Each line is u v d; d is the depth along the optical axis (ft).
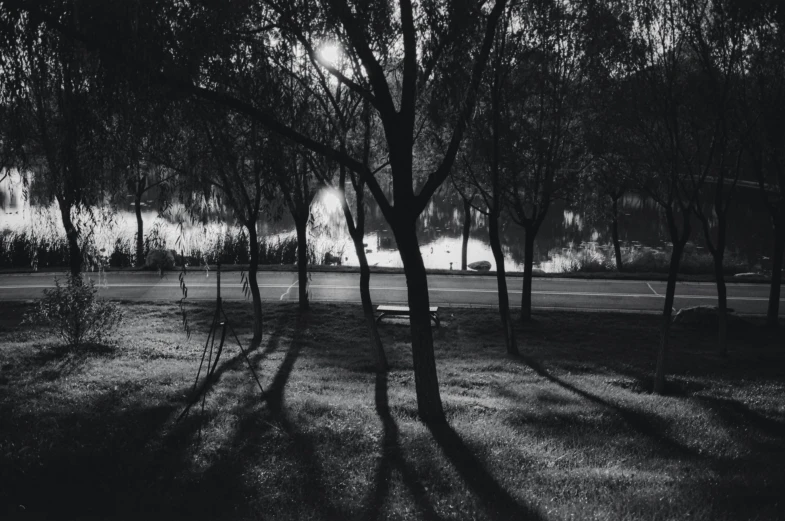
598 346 75.51
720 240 71.15
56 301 63.77
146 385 49.08
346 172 60.85
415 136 66.13
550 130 69.87
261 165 41.57
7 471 29.78
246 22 38.86
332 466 32.48
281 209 45.44
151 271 110.32
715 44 56.95
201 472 30.96
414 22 39.96
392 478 31.40
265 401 45.37
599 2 57.52
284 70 40.55
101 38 32.58
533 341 77.00
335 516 26.84
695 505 28.35
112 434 35.70
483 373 62.08
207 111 38.19
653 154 58.85
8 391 46.01
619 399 52.80
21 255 118.73
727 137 62.28
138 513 26.76
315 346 71.61
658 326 84.28
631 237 170.30
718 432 43.68
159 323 79.36
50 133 38.19
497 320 85.05
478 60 41.96
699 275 114.93
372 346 62.08
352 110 57.00
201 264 117.29
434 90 40.29
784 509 28.22
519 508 27.78
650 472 34.37
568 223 193.16
